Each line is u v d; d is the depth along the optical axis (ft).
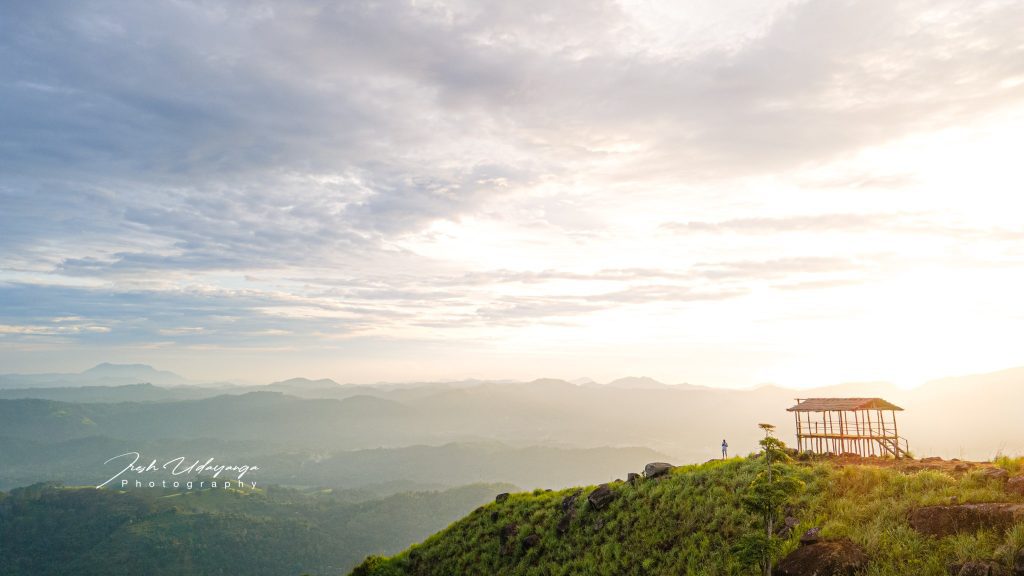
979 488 70.23
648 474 121.39
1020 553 53.52
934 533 64.69
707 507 93.45
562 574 99.86
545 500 139.03
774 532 79.87
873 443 124.47
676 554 87.30
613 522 105.91
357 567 143.33
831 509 78.74
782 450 72.54
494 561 118.73
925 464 95.91
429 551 138.00
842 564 63.31
